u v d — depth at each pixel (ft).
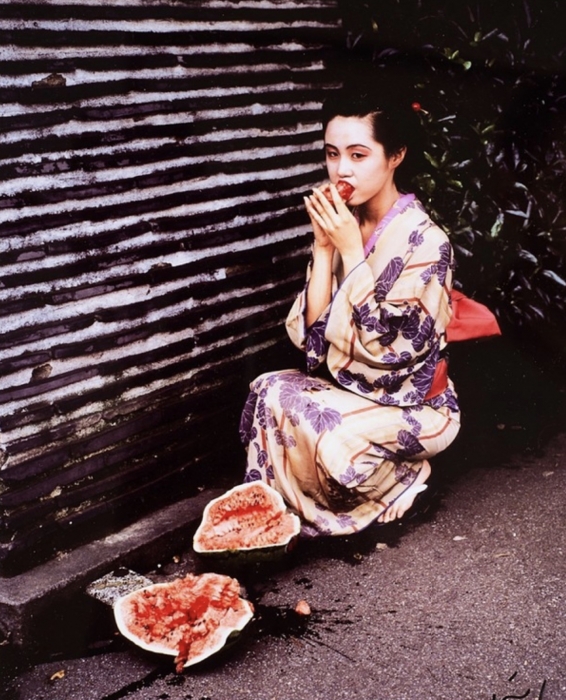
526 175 7.94
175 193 6.75
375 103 6.26
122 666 5.70
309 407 6.48
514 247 8.19
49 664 5.76
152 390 6.88
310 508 6.71
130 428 6.75
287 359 7.93
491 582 6.31
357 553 6.70
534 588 6.23
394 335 6.45
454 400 7.00
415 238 6.48
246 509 6.64
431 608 6.07
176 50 6.58
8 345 5.96
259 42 7.13
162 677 5.57
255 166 7.30
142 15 6.32
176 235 6.81
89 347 6.41
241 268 7.36
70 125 6.05
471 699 5.28
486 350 8.83
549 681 5.40
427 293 6.46
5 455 6.06
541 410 8.76
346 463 6.37
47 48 5.86
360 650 5.72
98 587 6.17
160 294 6.79
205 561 6.44
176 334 6.97
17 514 6.10
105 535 6.61
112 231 6.39
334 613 6.07
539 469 7.79
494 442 8.25
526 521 7.02
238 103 7.07
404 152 6.47
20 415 6.10
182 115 6.69
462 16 7.53
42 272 6.05
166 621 5.79
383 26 7.59
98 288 6.38
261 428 6.73
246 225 7.33
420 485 6.88
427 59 7.56
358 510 6.72
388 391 6.64
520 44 7.64
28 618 5.85
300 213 7.78
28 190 5.90
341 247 6.34
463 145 7.72
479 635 5.80
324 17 7.57
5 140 5.75
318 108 7.72
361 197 6.40
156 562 6.64
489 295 8.40
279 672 5.56
